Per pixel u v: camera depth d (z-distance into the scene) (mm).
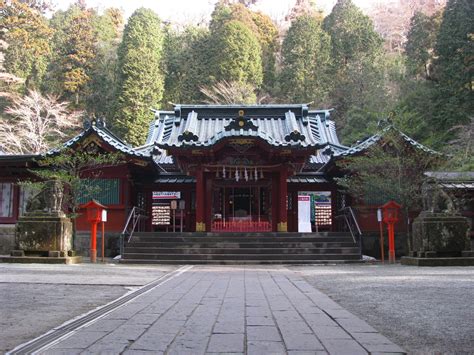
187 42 58375
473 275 11805
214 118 27406
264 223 24984
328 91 50000
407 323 5797
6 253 22484
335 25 55938
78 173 21891
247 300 7809
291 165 24250
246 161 24172
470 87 35281
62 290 8977
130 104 47906
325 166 25016
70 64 53625
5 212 23734
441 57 37719
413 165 19844
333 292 9023
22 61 51719
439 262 15430
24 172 23828
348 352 4312
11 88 47500
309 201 26375
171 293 8758
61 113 46688
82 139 21766
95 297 8078
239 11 58781
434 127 36188
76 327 5445
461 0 36781
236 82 47812
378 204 22859
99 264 16797
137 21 51219
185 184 26422
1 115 46500
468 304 7242
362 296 8266
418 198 19172
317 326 5559
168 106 52406
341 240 20531
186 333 5102
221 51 50344
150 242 20172
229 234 21031
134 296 8273
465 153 27344
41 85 52188
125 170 23125
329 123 30531
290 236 20922
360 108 44219
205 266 17141
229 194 26312
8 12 53312
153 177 26703
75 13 64750
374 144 20719
